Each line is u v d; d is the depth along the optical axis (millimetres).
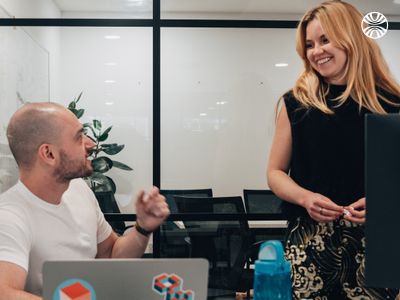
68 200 1585
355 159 1538
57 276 900
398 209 901
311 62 1611
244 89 3924
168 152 3936
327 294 1514
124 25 3934
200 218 3932
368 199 918
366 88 1554
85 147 1503
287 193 1533
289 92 1659
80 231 1567
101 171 3920
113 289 906
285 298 1002
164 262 917
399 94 1587
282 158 1653
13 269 1268
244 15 3922
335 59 1553
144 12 3938
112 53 3936
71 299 898
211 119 3932
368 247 921
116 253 1688
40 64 3928
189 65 3936
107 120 3934
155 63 3924
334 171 1549
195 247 3938
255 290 1017
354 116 1543
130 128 3939
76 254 1527
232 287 3893
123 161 3934
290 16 3914
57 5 3936
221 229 3928
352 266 1476
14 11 3934
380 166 909
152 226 1583
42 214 1462
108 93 3934
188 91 3936
